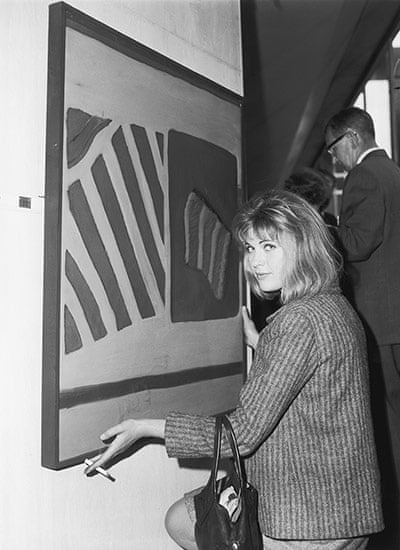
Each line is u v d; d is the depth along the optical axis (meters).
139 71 2.19
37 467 1.84
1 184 1.78
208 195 2.57
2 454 1.75
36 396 1.84
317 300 1.81
